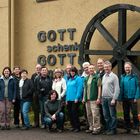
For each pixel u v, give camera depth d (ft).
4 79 45.60
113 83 39.99
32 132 42.75
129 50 48.49
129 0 51.19
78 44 54.44
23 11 59.62
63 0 56.03
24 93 44.86
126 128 41.34
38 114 46.01
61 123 42.70
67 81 43.52
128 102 40.93
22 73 45.42
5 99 45.55
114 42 49.29
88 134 40.98
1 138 39.58
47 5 57.47
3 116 45.44
